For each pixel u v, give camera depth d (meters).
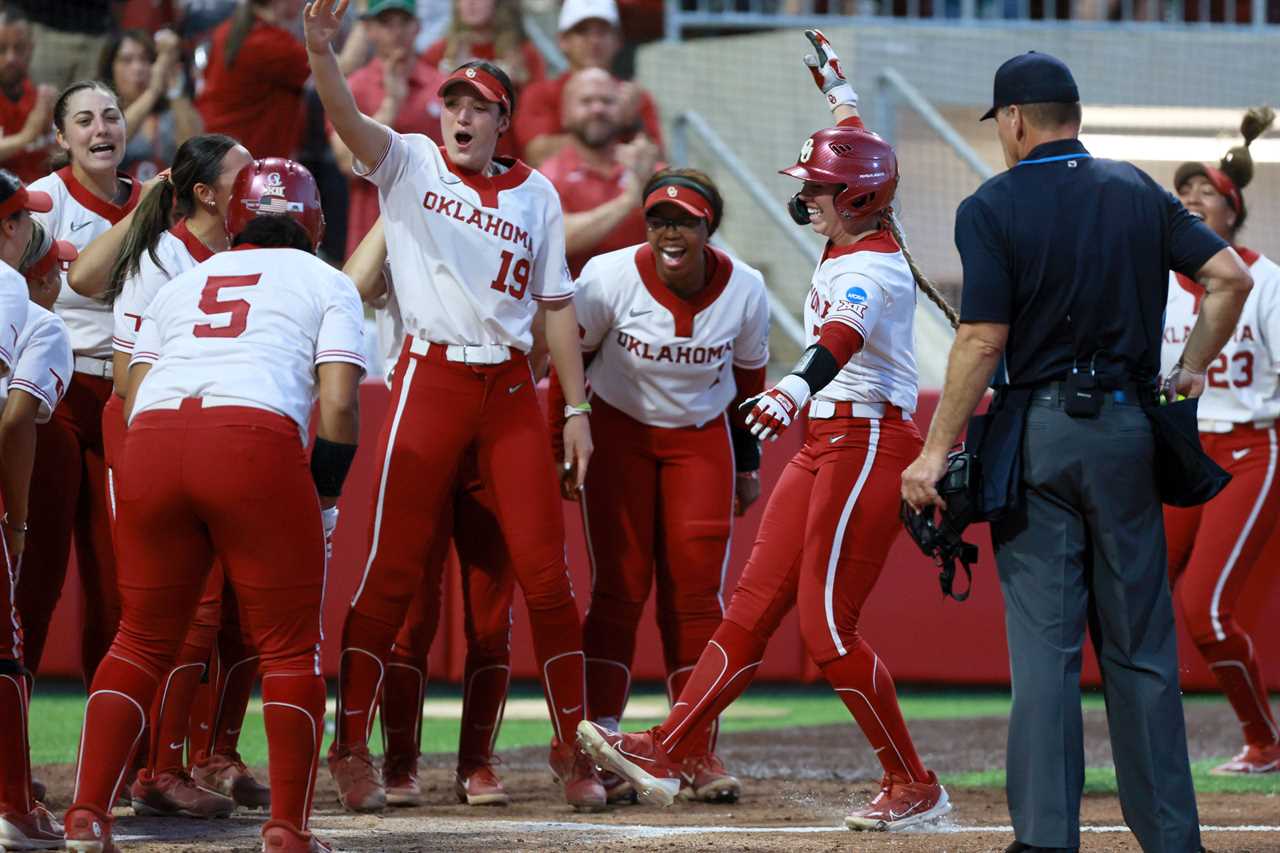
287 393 14.02
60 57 35.47
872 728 16.95
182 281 14.84
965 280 13.60
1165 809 13.40
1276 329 22.78
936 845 15.51
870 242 16.45
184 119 32.25
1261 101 43.47
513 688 33.88
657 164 32.50
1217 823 17.97
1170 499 13.70
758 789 21.75
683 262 18.69
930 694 33.19
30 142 28.45
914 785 17.11
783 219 36.25
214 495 13.57
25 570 18.48
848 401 16.64
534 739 27.31
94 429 18.66
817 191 16.30
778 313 35.59
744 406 15.19
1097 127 43.06
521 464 17.97
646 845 15.51
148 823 17.44
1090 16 43.53
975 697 32.84
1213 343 13.93
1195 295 23.73
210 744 19.14
